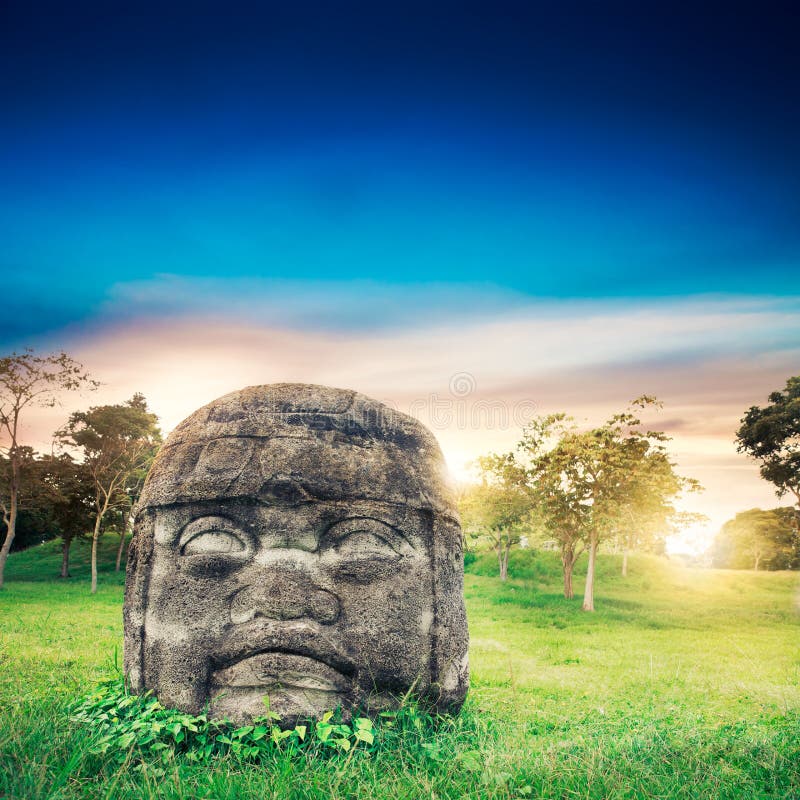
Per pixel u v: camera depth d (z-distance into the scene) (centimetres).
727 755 484
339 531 541
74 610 1841
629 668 1117
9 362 2458
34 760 391
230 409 595
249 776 408
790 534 4206
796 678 1036
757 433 2653
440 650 545
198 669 511
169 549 543
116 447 2888
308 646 502
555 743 497
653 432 2181
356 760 444
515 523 2795
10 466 2748
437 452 624
